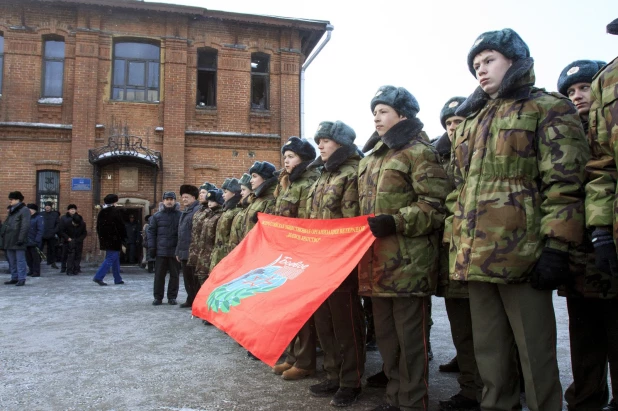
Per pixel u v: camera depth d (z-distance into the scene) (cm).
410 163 313
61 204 1521
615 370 284
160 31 1608
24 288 1022
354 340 352
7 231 1059
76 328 621
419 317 307
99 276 1084
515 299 236
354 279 355
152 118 1593
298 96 1712
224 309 347
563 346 508
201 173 1616
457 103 393
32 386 385
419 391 304
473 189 252
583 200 226
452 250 264
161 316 716
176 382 398
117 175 1551
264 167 566
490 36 254
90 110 1541
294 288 322
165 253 834
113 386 386
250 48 1681
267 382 402
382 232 296
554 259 221
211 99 1673
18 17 1531
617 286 267
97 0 1541
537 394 230
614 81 210
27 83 1528
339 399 344
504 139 244
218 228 659
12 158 1506
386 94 325
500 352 247
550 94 245
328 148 395
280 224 411
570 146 229
